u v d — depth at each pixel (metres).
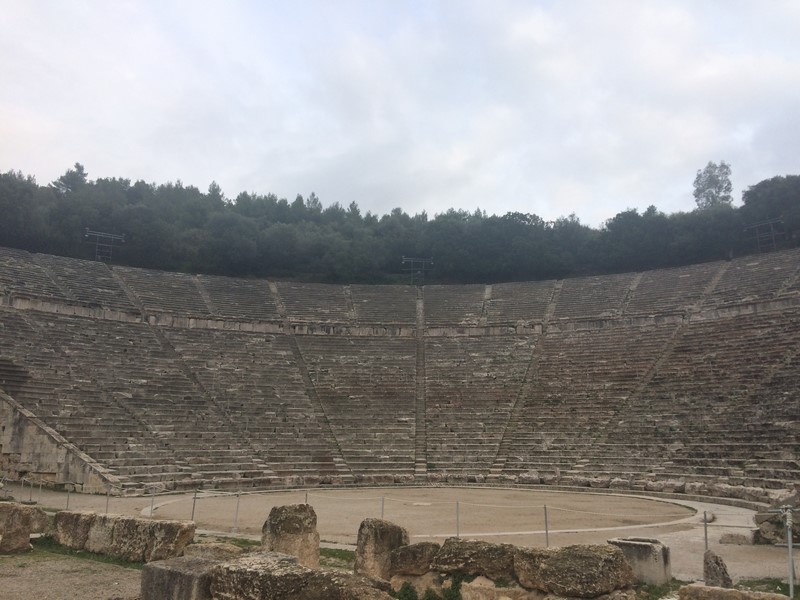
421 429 34.28
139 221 65.00
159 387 33.12
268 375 38.38
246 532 14.70
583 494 24.80
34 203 60.00
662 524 15.96
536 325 46.62
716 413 28.33
